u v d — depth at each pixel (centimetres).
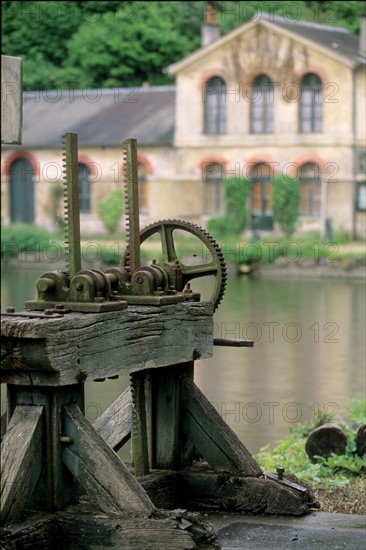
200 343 1155
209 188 7256
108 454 998
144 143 7312
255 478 1170
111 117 7544
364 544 1055
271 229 6994
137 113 7525
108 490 990
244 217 6975
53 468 995
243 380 2472
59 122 7575
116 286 1109
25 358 960
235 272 5581
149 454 1199
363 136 6931
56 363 962
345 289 4803
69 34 7488
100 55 7688
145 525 974
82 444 995
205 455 1188
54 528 986
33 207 7544
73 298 1028
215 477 1173
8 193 7569
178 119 7294
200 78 7219
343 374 2522
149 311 1078
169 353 1109
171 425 1192
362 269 5525
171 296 1115
